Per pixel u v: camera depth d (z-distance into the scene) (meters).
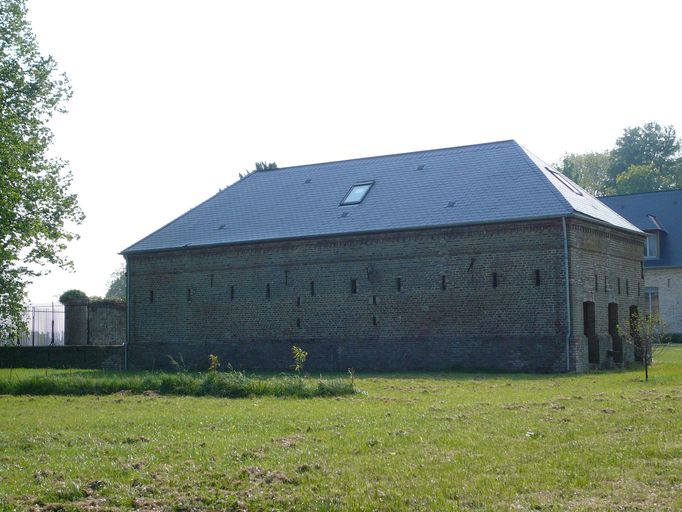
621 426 14.17
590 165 105.06
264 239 37.41
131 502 10.07
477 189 34.50
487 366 32.03
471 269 32.62
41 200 30.48
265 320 37.50
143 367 40.84
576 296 31.12
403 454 12.20
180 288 40.19
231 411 18.64
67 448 13.73
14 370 39.38
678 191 56.56
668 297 53.75
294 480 10.80
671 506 9.21
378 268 34.66
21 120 30.80
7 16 32.62
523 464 11.30
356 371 33.78
